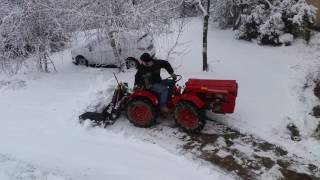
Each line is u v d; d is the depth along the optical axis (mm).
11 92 11461
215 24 18219
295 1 14680
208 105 8367
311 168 7293
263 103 9664
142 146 8062
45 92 11211
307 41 14578
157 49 14680
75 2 11352
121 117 9297
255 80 11172
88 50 14625
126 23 11156
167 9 11266
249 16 15141
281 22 14453
